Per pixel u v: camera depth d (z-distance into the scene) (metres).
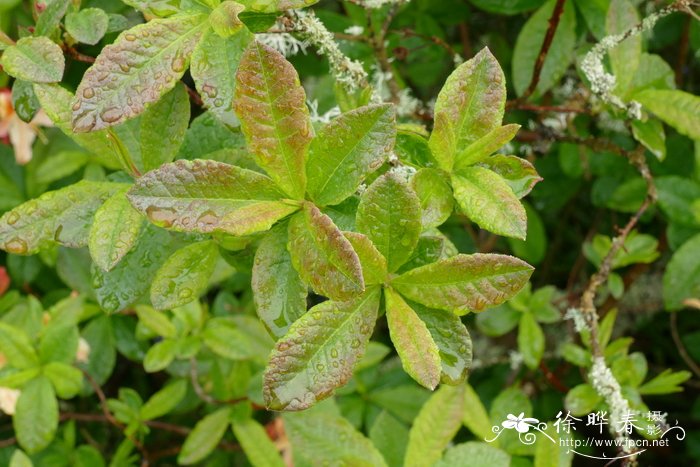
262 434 0.60
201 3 0.42
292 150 0.38
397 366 0.71
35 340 0.61
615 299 0.75
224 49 0.41
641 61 0.58
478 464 0.52
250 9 0.41
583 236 0.87
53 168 0.64
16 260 0.69
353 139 0.39
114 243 0.40
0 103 0.59
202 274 0.43
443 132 0.40
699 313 0.84
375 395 0.68
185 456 0.59
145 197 0.37
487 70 0.41
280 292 0.39
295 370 0.37
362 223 0.38
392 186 0.38
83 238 0.42
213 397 0.66
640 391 0.58
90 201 0.43
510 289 0.38
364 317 0.38
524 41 0.63
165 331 0.60
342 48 0.64
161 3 0.42
